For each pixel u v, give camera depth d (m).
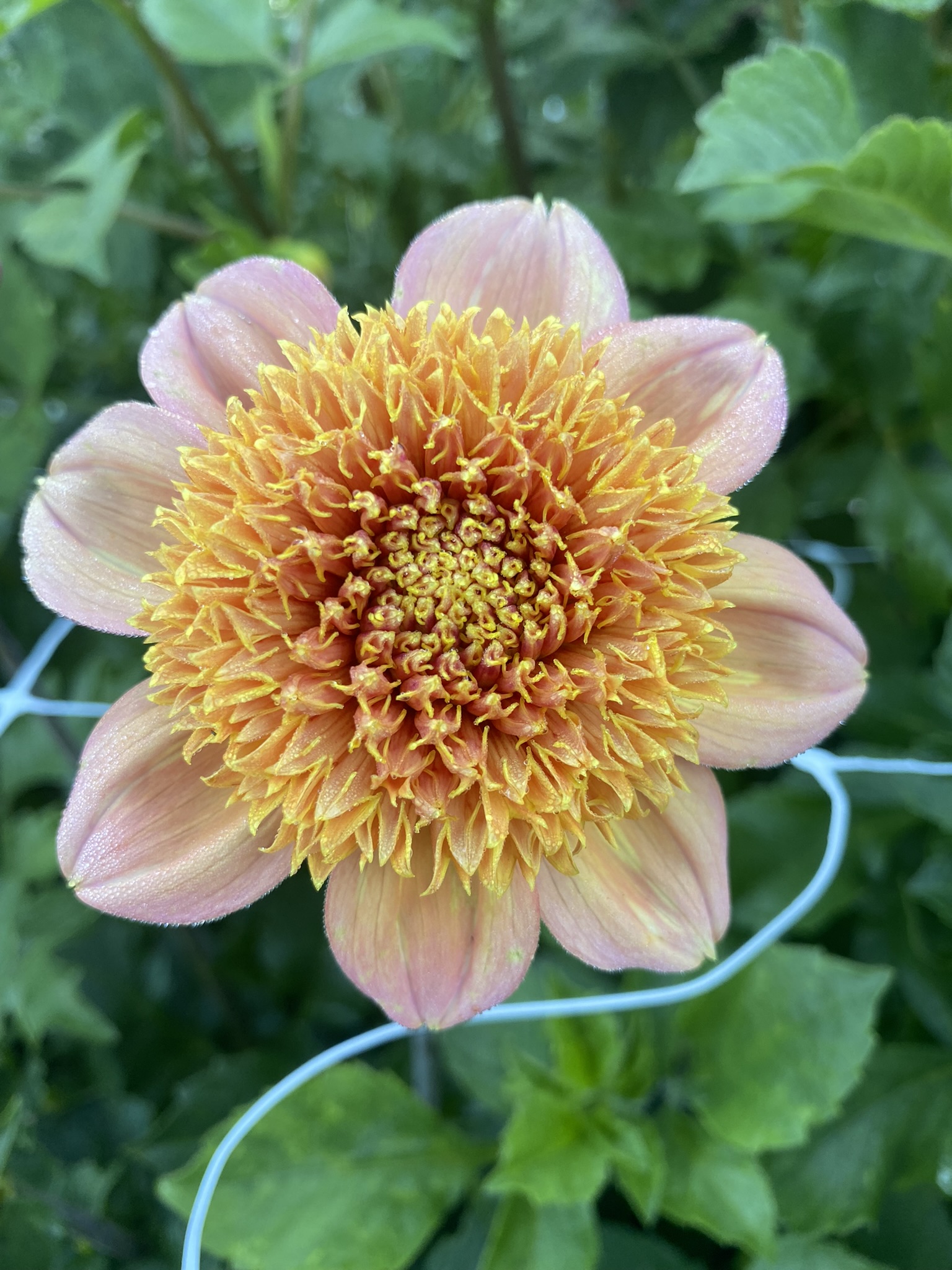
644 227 0.23
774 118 0.16
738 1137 0.17
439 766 0.12
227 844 0.12
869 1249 0.18
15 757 0.22
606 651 0.12
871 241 0.21
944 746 0.19
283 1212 0.17
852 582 0.23
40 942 0.20
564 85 0.24
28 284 0.21
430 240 0.13
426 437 0.12
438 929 0.12
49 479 0.12
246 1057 0.21
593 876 0.12
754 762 0.12
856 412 0.23
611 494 0.12
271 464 0.11
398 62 0.28
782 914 0.17
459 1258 0.18
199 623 0.11
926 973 0.19
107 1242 0.19
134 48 0.24
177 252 0.25
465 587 0.12
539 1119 0.17
